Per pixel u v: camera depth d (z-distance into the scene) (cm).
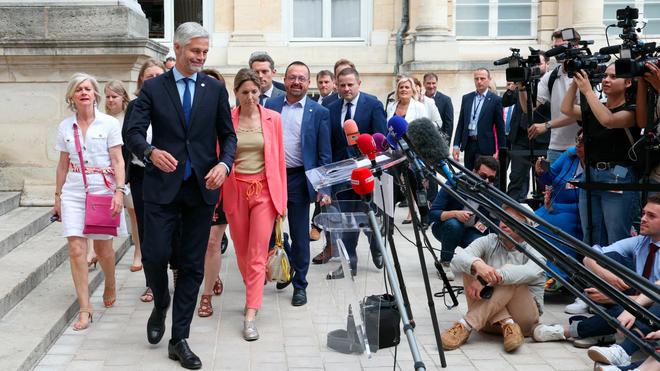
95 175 638
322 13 1830
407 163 484
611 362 533
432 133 407
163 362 565
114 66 952
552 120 816
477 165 791
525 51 1828
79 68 949
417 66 1736
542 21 1823
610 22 1839
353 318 586
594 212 697
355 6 1833
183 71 566
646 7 1836
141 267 824
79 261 636
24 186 948
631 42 619
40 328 591
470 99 1144
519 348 604
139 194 699
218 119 576
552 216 745
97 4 947
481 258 631
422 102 1162
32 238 818
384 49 1822
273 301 731
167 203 554
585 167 673
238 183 650
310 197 723
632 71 601
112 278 691
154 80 567
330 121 788
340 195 776
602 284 301
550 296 742
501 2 1833
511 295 607
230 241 1016
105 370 546
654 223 562
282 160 662
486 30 1841
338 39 1836
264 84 836
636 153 647
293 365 563
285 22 1823
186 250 567
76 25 947
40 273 707
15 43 927
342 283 593
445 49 1745
